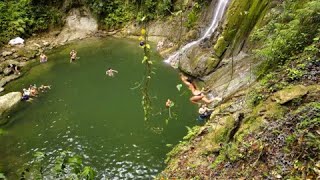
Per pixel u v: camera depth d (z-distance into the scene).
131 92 16.83
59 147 13.28
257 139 9.30
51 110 15.71
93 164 12.26
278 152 8.44
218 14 19.64
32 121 15.02
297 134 8.45
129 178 11.51
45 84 17.89
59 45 22.62
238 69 15.59
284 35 12.24
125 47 21.92
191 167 10.26
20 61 20.48
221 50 17.14
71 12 24.72
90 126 14.50
